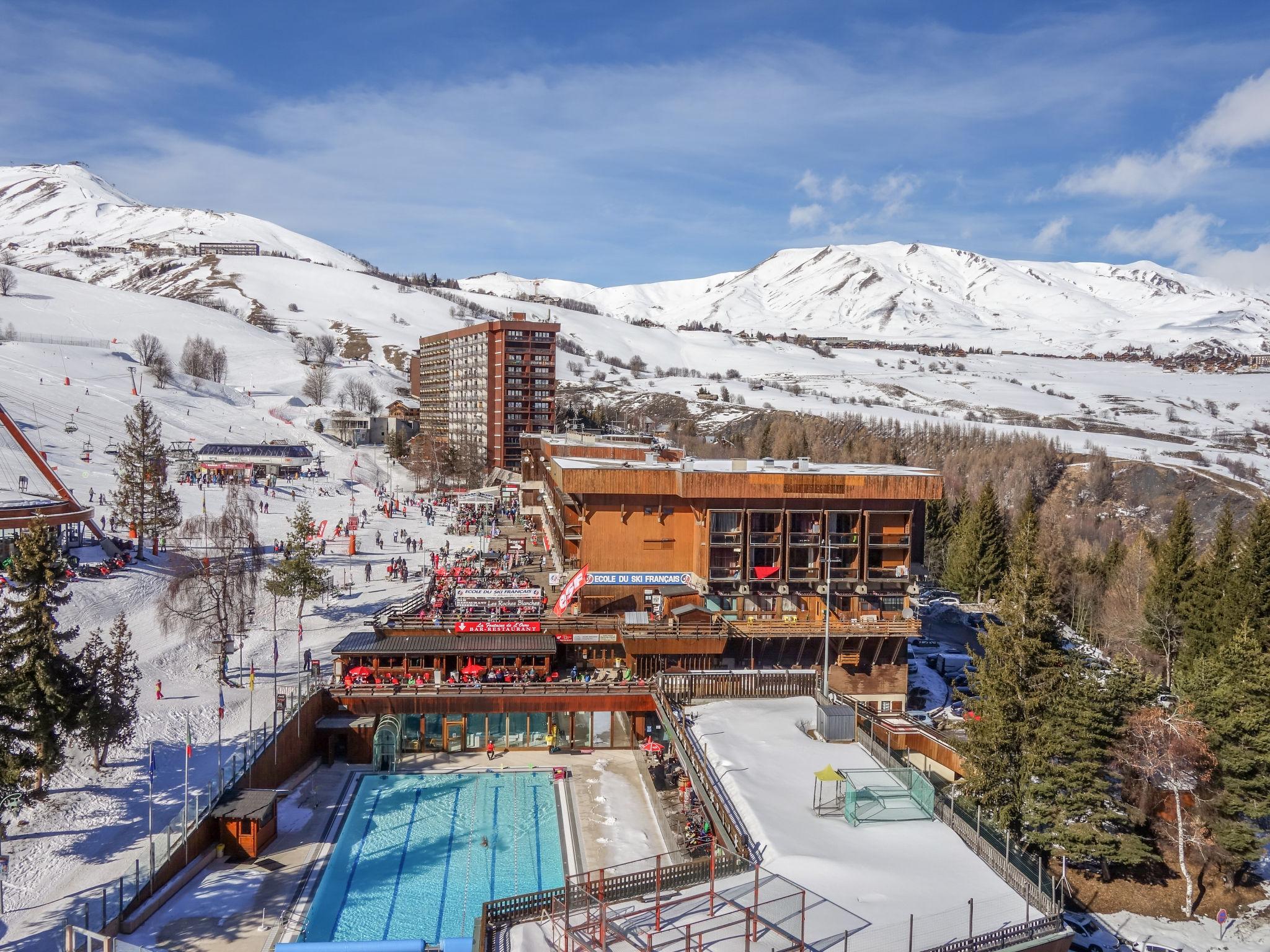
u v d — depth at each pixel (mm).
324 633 83438
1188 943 49906
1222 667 61438
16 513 89500
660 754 63250
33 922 39375
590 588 72188
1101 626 107625
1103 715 54344
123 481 103312
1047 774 53719
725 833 40938
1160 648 93500
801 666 71875
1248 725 55406
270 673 72688
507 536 132125
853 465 86000
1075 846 51969
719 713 56344
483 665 68875
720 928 31938
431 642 69250
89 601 81688
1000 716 54781
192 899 43906
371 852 49656
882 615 72938
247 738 59969
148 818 49125
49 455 143000
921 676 86500
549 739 65438
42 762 46438
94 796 51188
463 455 197000
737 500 70875
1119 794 58438
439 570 103438
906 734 60375
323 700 64375
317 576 82562
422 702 64500
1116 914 52188
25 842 46188
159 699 65438
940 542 142750
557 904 33562
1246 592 79812
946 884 35969
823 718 51969
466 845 50531
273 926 41594
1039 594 58281
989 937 31625
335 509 146625
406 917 43000
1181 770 53781
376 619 73375
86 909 38500
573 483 70312
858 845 39125
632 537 72250
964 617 113062
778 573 71500
